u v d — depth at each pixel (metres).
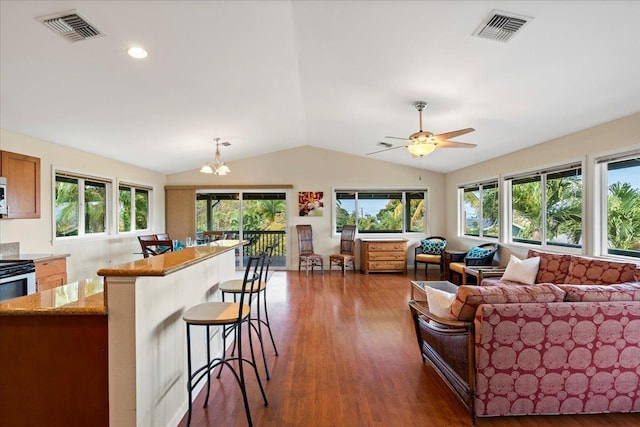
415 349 3.18
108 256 5.47
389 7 2.37
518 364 2.04
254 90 3.92
